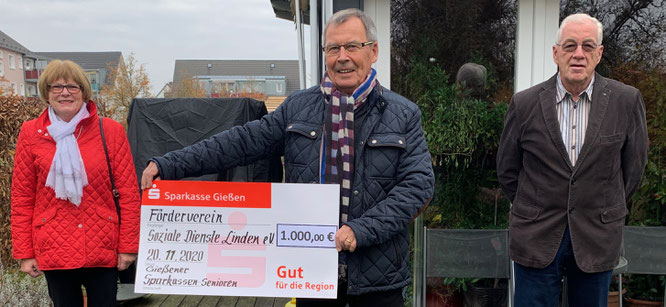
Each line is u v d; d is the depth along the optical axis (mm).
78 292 2467
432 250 3463
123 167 2414
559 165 2367
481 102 3611
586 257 2336
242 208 1934
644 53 3711
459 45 3609
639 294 3885
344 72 1838
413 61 3602
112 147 2389
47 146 2312
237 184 1928
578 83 2336
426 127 3523
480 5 3592
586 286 2404
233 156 2006
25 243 2324
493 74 3625
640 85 3736
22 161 2322
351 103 1841
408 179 1822
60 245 2289
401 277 1901
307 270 1908
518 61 3596
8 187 5215
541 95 2432
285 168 2010
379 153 1839
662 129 3691
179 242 1959
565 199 2355
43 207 2320
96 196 2344
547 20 3580
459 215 3678
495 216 3682
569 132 2377
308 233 1901
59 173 2260
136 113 3926
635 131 2365
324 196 1876
